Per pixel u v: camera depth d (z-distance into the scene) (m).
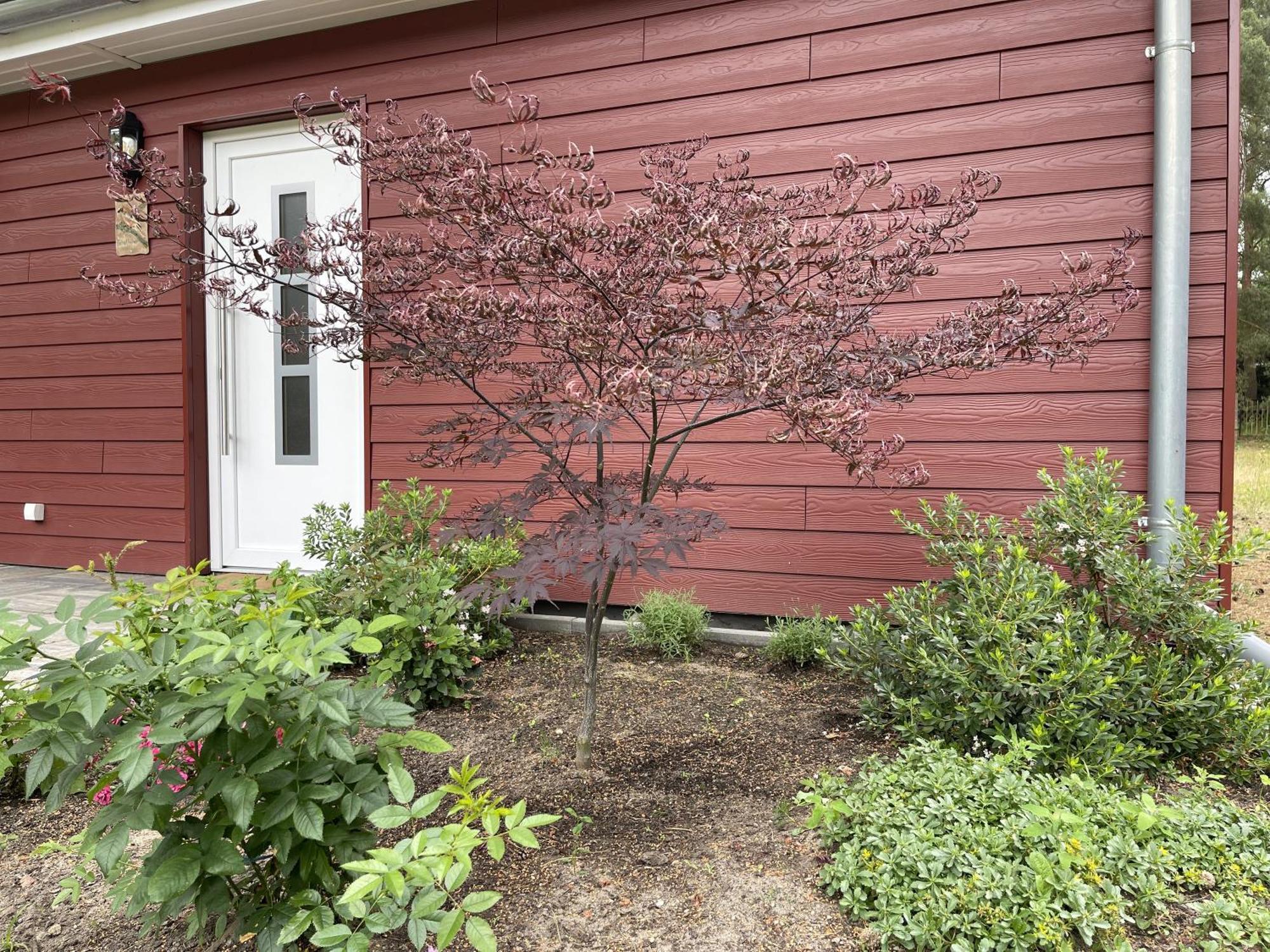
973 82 3.62
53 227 5.39
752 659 3.63
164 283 5.07
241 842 1.61
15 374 5.58
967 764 2.24
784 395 1.93
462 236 2.71
